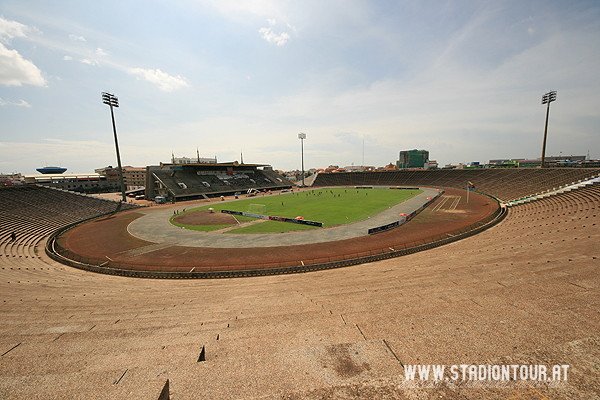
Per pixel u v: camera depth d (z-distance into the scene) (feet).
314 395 10.76
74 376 12.87
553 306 21.66
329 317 25.43
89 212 177.78
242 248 100.22
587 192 118.73
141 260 90.12
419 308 24.47
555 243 58.13
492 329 17.80
